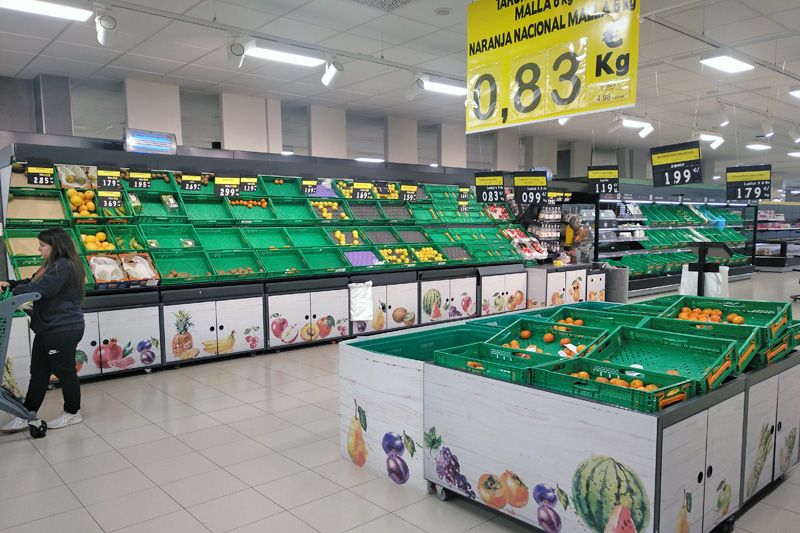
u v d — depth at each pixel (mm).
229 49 7020
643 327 3693
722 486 2711
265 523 2902
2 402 4016
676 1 6367
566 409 2518
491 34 4625
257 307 6574
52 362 4246
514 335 3846
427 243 8805
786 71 9453
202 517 2971
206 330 6207
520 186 10094
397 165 10320
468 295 8758
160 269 6164
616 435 2354
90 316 5465
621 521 2348
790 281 15195
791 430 3414
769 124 12359
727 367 2832
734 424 2797
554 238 10992
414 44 8094
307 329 7000
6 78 9250
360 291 7410
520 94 4434
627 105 3818
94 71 9062
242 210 7371
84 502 3152
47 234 4227
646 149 18906
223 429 4289
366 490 3275
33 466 3646
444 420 3061
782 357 3373
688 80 10031
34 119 9547
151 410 4746
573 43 4090
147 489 3303
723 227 16500
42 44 7641
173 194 6848
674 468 2330
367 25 7297
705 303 4184
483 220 10164
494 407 2809
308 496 3201
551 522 2604
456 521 2916
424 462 3189
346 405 3699
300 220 7684
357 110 12609
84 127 13023
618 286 10719
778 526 2848
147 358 5824
